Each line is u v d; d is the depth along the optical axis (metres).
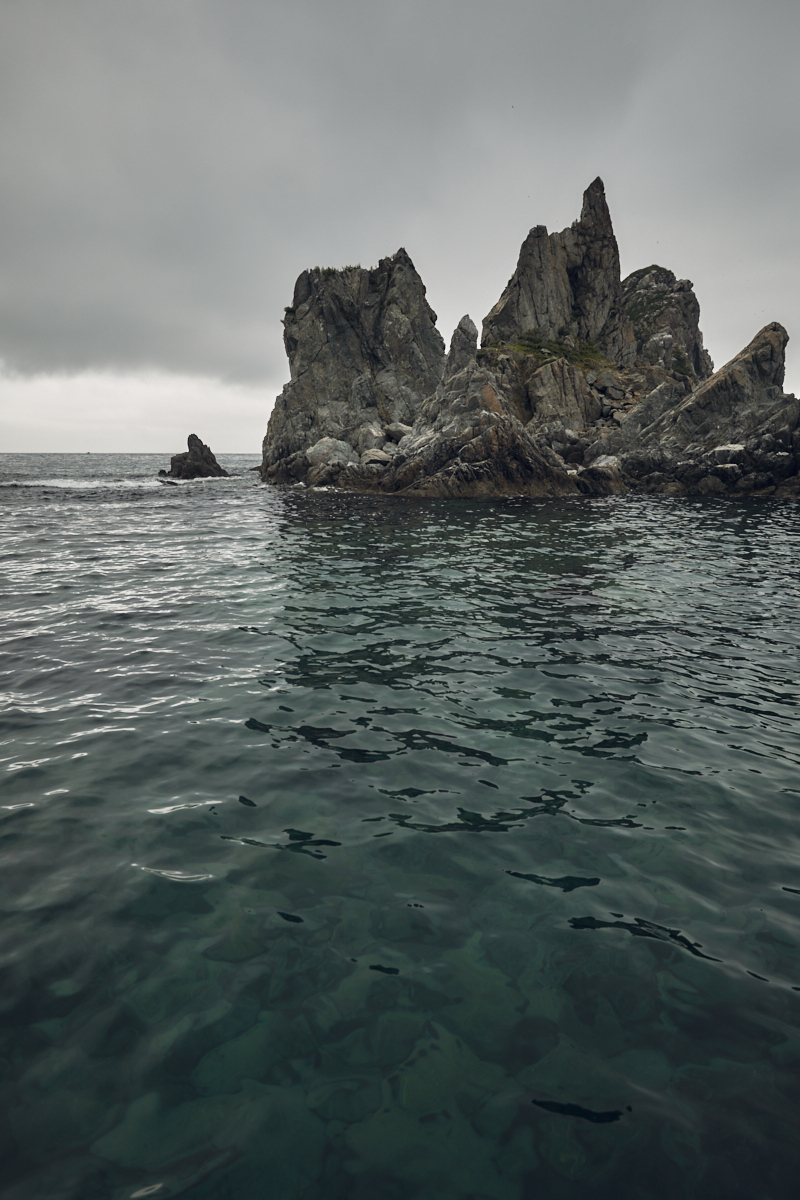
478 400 45.91
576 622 12.42
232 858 5.14
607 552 20.75
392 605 13.55
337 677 9.28
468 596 14.46
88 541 22.55
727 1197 2.76
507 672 9.59
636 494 43.91
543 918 4.52
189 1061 3.39
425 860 5.17
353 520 29.61
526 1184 2.80
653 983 3.95
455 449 43.75
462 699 8.54
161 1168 2.85
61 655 10.05
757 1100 3.20
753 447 42.94
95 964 4.02
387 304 63.25
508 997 3.83
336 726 7.66
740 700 8.64
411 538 23.70
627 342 67.31
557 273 67.94
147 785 6.25
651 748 7.20
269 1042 3.51
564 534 24.92
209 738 7.29
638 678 9.43
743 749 7.20
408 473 45.16
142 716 7.86
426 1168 2.87
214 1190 2.76
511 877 4.97
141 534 24.64
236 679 9.14
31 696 8.43
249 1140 2.99
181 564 18.11
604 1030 3.61
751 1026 3.65
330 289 61.81
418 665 9.84
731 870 5.09
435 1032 3.59
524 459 42.94
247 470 96.81
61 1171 2.82
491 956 4.16
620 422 54.53
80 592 14.43
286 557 19.45
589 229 69.38
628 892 4.81
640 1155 2.93
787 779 6.54
